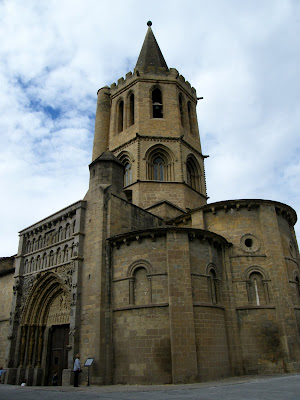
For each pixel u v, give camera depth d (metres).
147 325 20.73
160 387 17.42
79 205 26.83
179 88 41.38
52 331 28.03
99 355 20.91
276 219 26.22
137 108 38.44
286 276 24.52
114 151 38.62
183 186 35.19
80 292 23.98
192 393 13.66
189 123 42.06
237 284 24.44
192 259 22.61
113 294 22.98
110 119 41.75
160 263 22.12
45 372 26.72
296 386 13.91
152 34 48.16
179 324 20.16
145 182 34.56
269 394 11.83
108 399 12.57
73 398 13.38
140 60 45.22
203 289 22.23
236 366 21.97
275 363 22.19
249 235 25.81
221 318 22.69
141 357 20.19
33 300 29.05
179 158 36.31
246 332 23.03
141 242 23.12
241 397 11.37
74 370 20.05
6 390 18.78
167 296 21.11
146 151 36.03
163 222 31.25
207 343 20.73
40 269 29.36
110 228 24.78
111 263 23.94
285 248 26.58
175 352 19.38
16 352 27.80
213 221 26.97
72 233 27.08
